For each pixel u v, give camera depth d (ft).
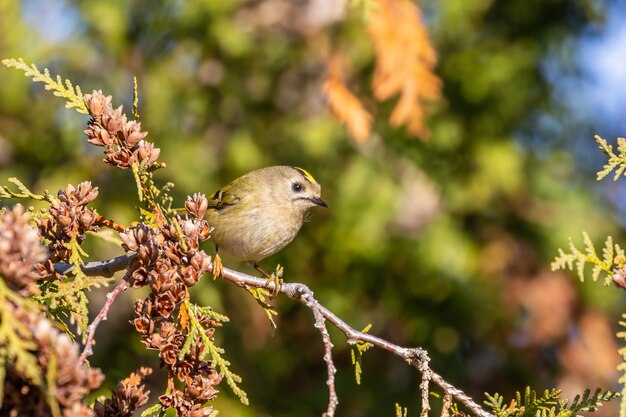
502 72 41.14
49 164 39.04
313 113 42.32
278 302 41.45
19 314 12.03
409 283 42.63
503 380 42.75
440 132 41.55
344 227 41.52
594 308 42.06
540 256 42.52
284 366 42.27
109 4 38.50
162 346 15.55
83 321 16.34
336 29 39.99
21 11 38.75
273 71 42.14
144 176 17.54
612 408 41.24
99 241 35.32
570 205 42.80
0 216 13.64
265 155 41.63
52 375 11.51
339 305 42.47
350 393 41.86
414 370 43.21
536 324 42.09
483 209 42.63
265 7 41.24
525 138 43.91
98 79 39.60
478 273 41.91
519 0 41.91
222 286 40.27
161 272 15.46
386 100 40.96
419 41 31.48
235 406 36.14
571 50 42.22
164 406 15.67
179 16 39.47
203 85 41.22
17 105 39.11
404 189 41.86
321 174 42.27
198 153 40.37
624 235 43.06
